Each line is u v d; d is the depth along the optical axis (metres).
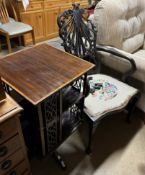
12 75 0.91
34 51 1.14
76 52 1.38
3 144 0.75
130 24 1.68
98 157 1.35
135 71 1.42
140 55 1.86
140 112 1.75
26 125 1.01
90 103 1.24
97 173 1.25
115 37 1.57
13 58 1.05
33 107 0.84
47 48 1.18
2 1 2.64
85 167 1.28
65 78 0.91
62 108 1.02
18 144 0.83
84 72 0.98
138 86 1.50
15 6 2.77
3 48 2.96
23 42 3.10
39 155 1.08
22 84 0.86
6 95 0.76
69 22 1.33
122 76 1.54
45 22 3.21
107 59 1.56
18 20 2.89
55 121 1.00
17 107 0.72
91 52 1.49
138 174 1.25
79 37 1.39
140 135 1.53
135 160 1.34
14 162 0.87
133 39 1.81
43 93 0.81
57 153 1.32
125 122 1.65
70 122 1.22
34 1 2.84
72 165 1.29
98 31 1.52
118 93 1.34
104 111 1.20
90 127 1.21
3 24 2.64
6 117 0.67
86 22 1.46
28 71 0.95
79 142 1.45
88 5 3.48
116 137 1.51
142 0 1.73
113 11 1.46
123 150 1.41
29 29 2.61
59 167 1.27
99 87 1.38
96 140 1.47
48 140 1.03
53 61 1.05
